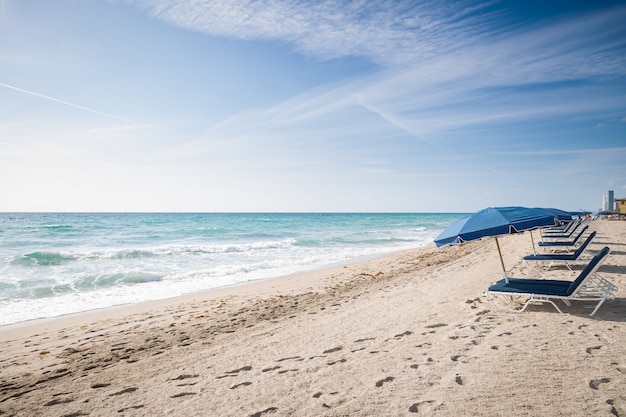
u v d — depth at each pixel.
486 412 3.12
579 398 3.24
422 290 8.99
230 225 50.28
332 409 3.41
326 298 9.47
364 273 13.84
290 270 16.16
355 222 70.31
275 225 53.81
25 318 8.80
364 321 6.57
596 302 6.38
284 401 3.67
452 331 5.43
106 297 11.05
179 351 5.78
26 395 4.42
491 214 5.39
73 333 7.35
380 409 3.34
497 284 6.66
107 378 4.80
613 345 4.38
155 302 10.32
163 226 43.94
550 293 5.75
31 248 22.86
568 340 4.65
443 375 3.93
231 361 5.07
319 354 5.00
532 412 3.08
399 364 4.36
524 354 4.31
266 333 6.44
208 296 10.91
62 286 12.46
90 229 37.41
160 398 4.03
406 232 42.53
